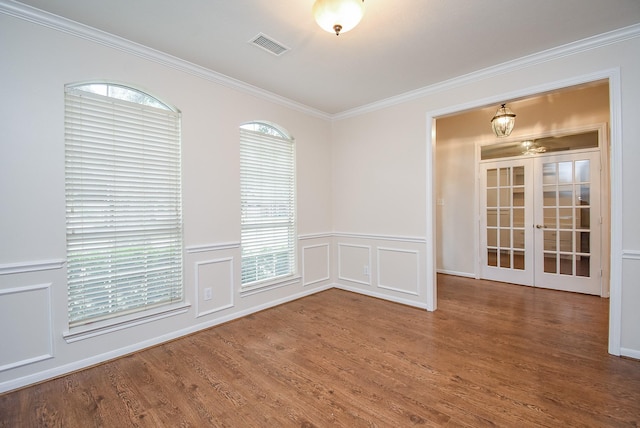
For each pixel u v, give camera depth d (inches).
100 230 91.4
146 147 100.3
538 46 97.4
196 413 67.8
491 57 104.6
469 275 193.3
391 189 146.7
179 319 107.4
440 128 204.8
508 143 177.5
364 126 156.8
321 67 111.7
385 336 107.3
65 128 84.7
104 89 93.7
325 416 66.4
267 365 88.2
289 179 150.6
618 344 91.2
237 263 125.3
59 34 82.6
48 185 81.4
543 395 72.9
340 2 66.7
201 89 113.0
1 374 74.7
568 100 157.2
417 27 86.4
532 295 154.0
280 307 139.3
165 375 83.1
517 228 174.6
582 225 155.4
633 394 72.6
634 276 88.7
